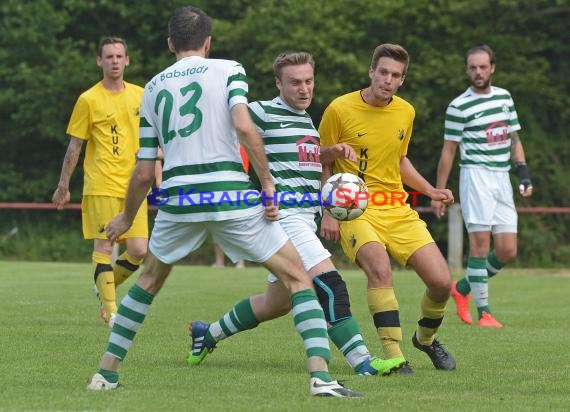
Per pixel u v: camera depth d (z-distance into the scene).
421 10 74.38
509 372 20.36
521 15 74.94
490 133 31.08
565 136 77.06
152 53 80.25
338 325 19.53
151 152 16.94
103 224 28.16
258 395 16.88
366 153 21.36
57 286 39.34
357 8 74.56
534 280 48.53
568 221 74.69
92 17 80.25
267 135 19.66
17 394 16.75
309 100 19.77
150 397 16.59
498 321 30.52
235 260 16.84
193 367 20.38
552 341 25.48
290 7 74.75
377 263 20.41
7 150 79.56
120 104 28.64
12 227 76.94
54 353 21.80
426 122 72.75
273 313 20.52
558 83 76.88
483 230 30.52
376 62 21.06
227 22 75.12
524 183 31.88
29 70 74.88
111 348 17.31
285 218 19.55
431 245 20.88
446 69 71.38
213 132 16.52
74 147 28.52
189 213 16.45
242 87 16.53
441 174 31.36
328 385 16.61
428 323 20.86
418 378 19.36
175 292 37.59
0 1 77.56
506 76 72.62
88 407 15.58
